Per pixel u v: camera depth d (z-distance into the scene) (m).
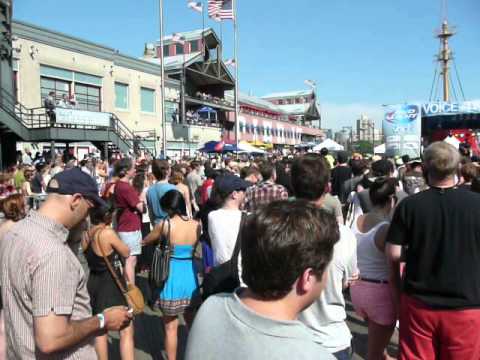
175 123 32.62
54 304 1.83
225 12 26.23
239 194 3.74
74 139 18.25
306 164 2.76
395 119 15.28
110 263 3.68
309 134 70.06
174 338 4.01
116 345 4.70
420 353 2.65
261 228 1.32
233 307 1.34
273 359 1.18
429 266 2.60
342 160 8.91
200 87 43.19
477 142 20.75
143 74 30.12
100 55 25.97
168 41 43.22
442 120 21.39
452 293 2.54
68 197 2.03
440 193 2.65
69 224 2.07
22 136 17.22
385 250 2.94
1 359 2.95
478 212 2.54
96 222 3.74
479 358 2.55
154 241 4.09
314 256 1.30
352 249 2.52
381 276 3.22
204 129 36.28
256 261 1.30
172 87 34.00
